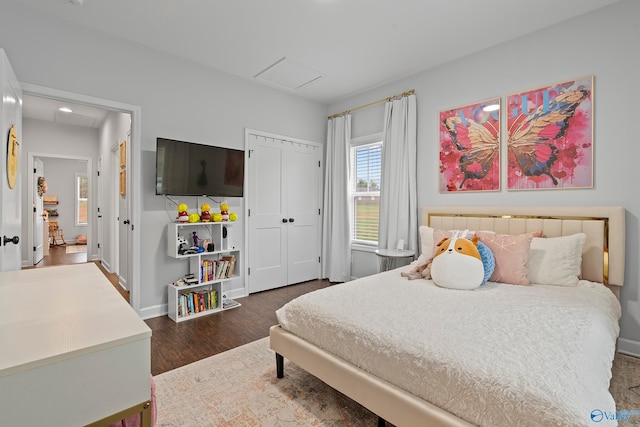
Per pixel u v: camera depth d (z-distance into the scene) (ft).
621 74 7.63
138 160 9.75
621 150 7.64
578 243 7.52
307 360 5.74
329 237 14.92
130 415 2.48
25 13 7.90
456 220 10.32
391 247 12.16
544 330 4.66
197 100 11.01
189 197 11.01
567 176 8.41
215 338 8.62
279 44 9.73
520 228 8.98
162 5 7.84
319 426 5.18
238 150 11.83
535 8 7.88
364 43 9.61
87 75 8.82
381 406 4.51
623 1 7.57
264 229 13.20
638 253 7.48
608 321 5.51
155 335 8.79
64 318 2.81
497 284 7.51
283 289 13.53
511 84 9.41
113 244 15.64
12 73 6.67
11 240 6.21
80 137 19.01
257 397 5.95
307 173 14.75
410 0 7.60
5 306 3.10
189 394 6.04
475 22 8.52
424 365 4.18
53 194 27.09
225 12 8.12
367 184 14.01
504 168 9.57
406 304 5.97
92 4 7.80
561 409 3.12
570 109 8.34
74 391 2.23
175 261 10.69
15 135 6.86
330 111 15.24
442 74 11.02
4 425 1.98
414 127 11.61
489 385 3.61
